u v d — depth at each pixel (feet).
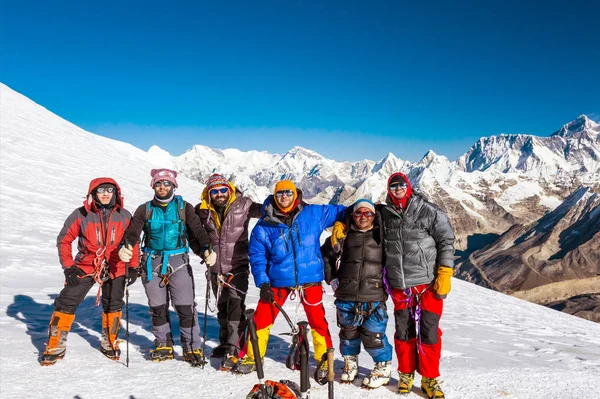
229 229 17.81
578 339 36.11
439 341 15.66
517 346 27.30
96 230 17.40
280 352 20.15
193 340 17.66
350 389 16.08
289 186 16.38
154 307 17.67
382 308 16.31
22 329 20.75
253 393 11.34
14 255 38.11
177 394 14.65
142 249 17.90
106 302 17.87
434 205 15.75
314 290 16.71
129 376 15.96
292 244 16.51
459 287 62.95
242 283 17.72
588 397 16.58
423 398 15.61
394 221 16.01
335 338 24.00
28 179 74.08
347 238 16.53
